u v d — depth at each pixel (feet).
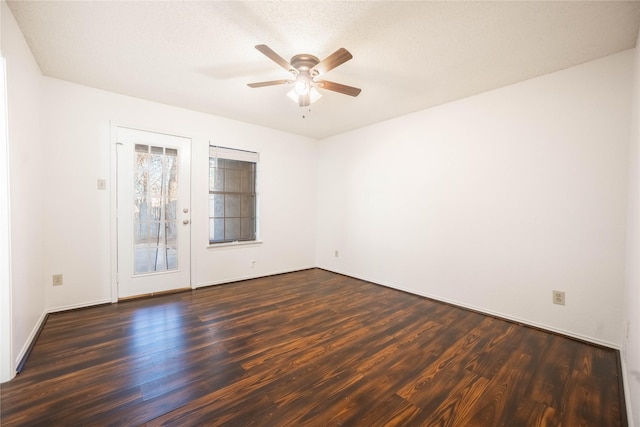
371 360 6.70
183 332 8.03
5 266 5.68
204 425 4.64
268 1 5.68
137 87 9.80
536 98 8.65
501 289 9.40
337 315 9.48
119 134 10.35
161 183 11.35
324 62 6.75
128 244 10.64
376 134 13.56
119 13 6.07
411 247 12.07
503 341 7.72
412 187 12.03
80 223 9.67
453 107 10.63
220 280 13.05
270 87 9.73
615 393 5.55
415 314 9.65
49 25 6.47
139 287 10.93
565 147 8.12
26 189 7.07
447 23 6.28
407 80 8.99
